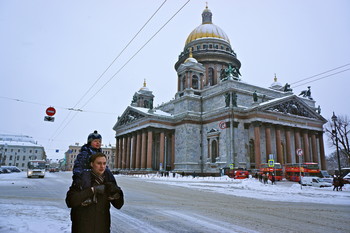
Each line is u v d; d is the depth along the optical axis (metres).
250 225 11.05
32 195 20.94
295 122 68.62
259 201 19.62
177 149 73.81
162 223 11.37
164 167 76.38
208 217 12.76
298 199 21.39
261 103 66.00
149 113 75.06
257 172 57.72
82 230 4.25
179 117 74.19
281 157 62.94
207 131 70.31
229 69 71.94
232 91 66.31
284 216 13.33
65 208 14.79
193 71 79.75
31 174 50.34
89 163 4.67
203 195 23.48
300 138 71.31
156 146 82.19
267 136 62.16
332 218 13.01
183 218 12.48
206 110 74.12
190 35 96.69
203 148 70.75
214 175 64.75
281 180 55.62
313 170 54.00
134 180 47.81
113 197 4.46
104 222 4.41
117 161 94.56
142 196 21.98
